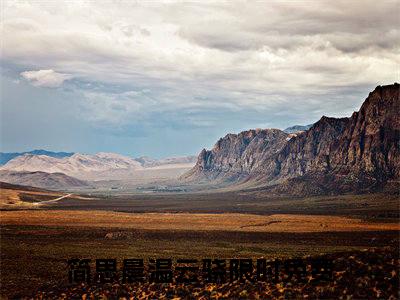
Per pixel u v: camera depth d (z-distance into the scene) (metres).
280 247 125.19
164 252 116.75
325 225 178.00
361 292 52.88
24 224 181.12
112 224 184.38
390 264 57.94
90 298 69.69
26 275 91.75
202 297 63.00
